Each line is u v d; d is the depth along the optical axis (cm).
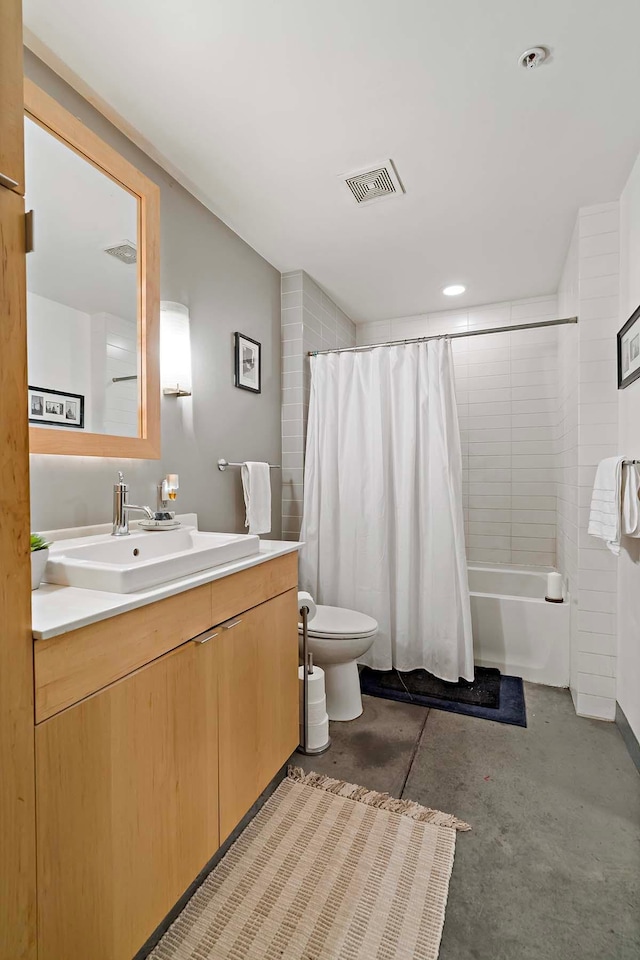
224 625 131
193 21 125
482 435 351
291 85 147
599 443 217
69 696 85
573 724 212
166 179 189
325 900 123
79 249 149
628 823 151
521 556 342
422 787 169
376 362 268
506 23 128
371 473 267
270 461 270
